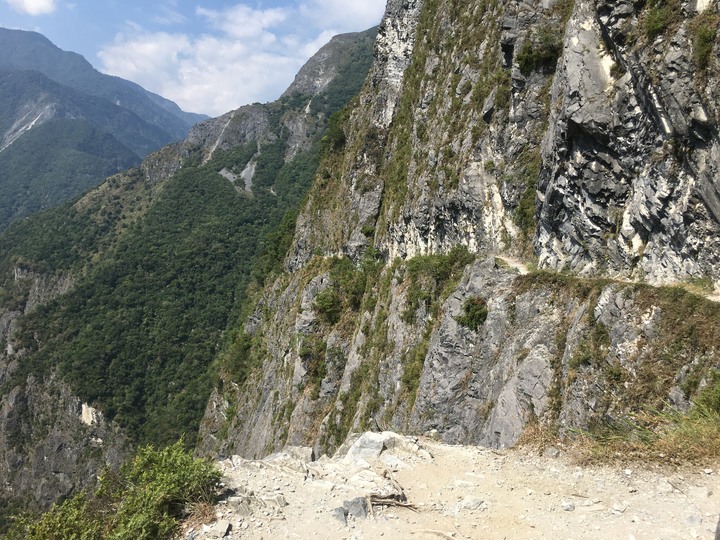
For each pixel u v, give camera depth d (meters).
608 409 14.66
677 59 15.45
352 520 8.56
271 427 48.88
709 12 15.00
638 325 15.07
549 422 16.44
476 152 30.25
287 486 9.71
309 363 45.78
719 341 12.77
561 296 19.25
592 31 20.08
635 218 18.08
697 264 15.41
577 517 8.66
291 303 58.69
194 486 8.76
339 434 37.12
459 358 23.97
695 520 8.11
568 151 21.06
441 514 8.96
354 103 66.44
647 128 17.34
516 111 26.83
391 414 30.20
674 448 10.38
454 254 30.30
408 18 53.94
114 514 8.66
